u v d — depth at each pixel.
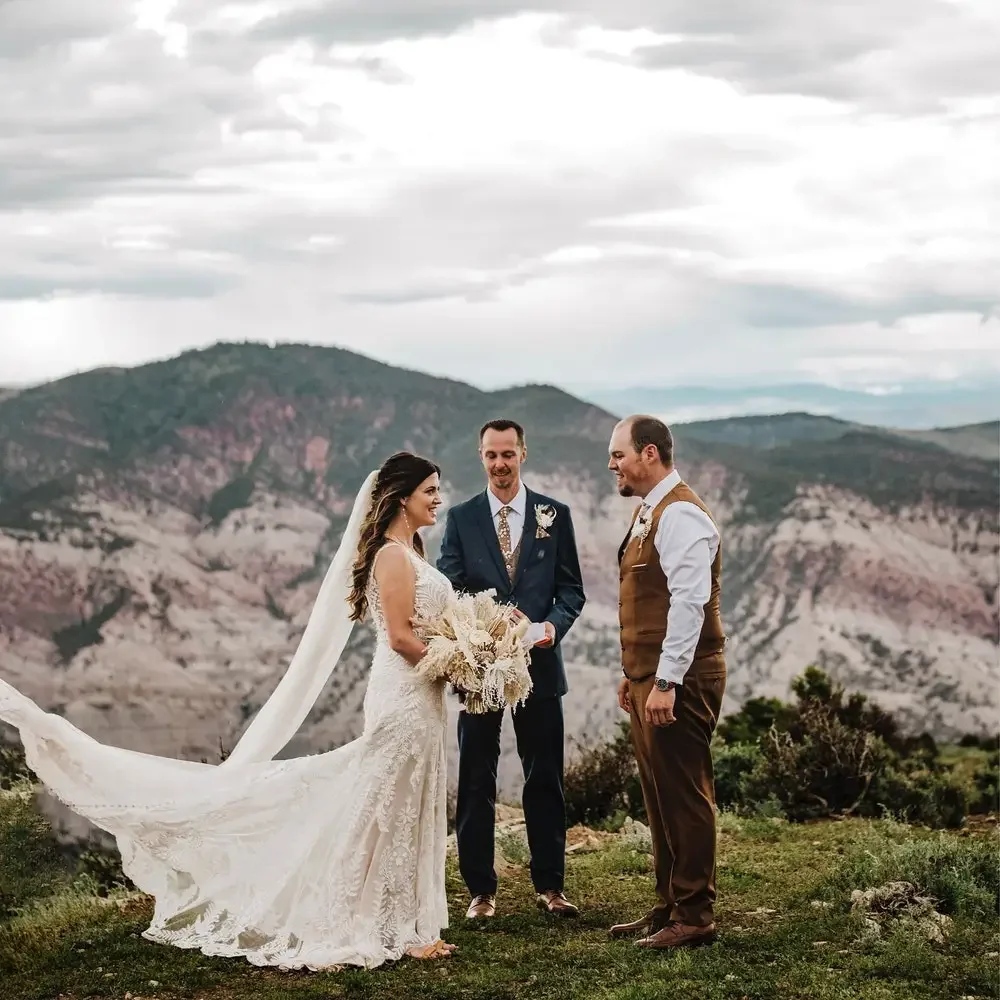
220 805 5.93
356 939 5.68
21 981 5.47
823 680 14.25
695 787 5.82
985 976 5.25
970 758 17.45
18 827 7.36
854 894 6.52
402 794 5.80
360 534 6.15
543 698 6.65
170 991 5.27
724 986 5.14
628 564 5.98
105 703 114.00
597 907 6.78
